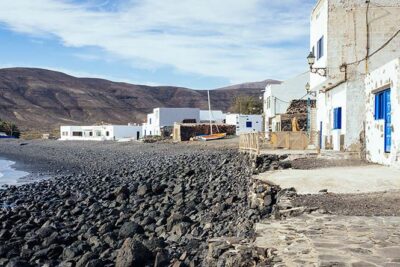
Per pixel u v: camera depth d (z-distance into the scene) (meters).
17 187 30.14
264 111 67.94
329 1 25.97
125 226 13.35
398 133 18.05
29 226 15.84
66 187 28.52
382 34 25.70
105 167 46.31
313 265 6.04
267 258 6.62
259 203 13.27
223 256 7.46
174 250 10.79
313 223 8.61
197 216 15.05
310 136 33.88
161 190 21.94
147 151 64.88
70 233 14.39
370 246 6.85
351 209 10.11
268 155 24.73
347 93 25.62
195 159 40.59
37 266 11.28
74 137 118.56
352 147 25.38
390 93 19.08
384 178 14.91
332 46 25.92
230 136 74.12
